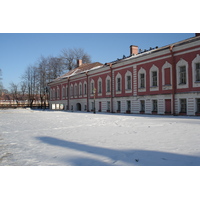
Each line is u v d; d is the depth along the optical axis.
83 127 12.81
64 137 9.26
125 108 29.97
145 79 26.55
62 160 5.61
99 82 36.38
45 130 11.87
